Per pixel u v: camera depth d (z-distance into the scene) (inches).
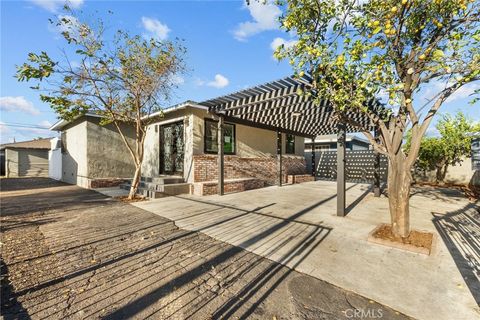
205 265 117.4
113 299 89.6
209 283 101.1
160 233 165.3
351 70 137.5
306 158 669.3
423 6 123.9
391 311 82.3
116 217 208.1
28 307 84.3
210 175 360.8
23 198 303.6
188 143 348.8
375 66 128.4
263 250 136.1
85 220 197.9
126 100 291.7
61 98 239.5
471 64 112.4
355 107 156.9
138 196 313.1
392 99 126.6
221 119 328.5
